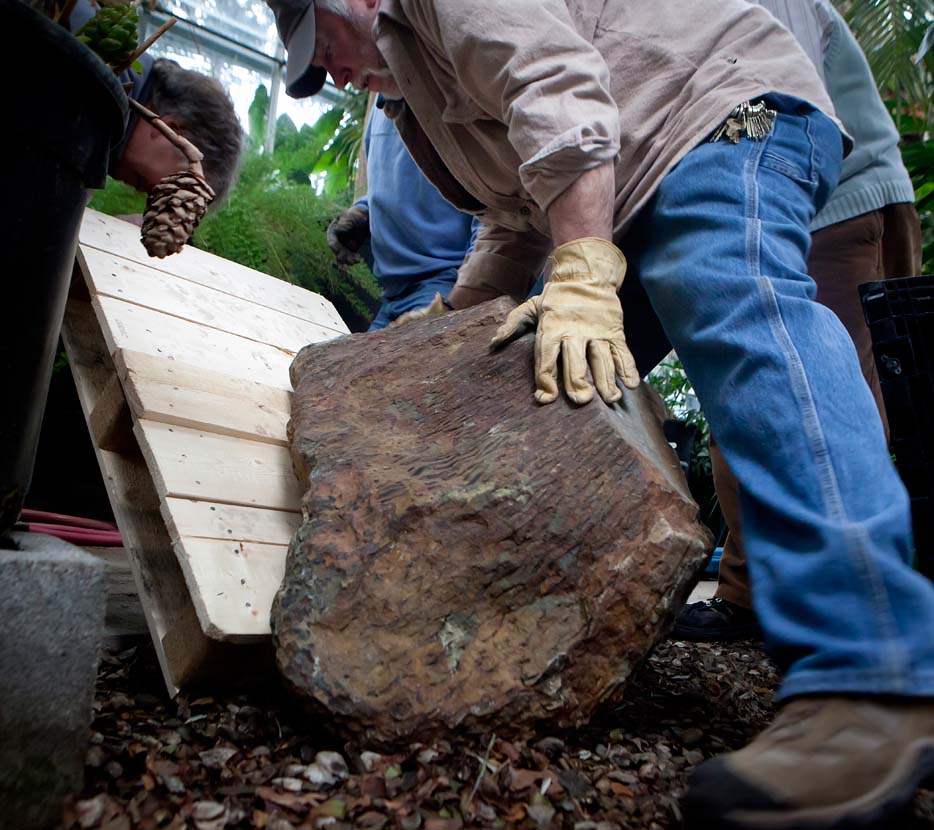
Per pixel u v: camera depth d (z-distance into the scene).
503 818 0.91
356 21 1.57
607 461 1.18
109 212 3.38
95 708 1.15
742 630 2.10
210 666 1.22
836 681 0.89
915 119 3.86
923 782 0.91
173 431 1.40
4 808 0.78
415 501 1.17
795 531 1.02
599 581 1.12
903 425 1.60
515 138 1.33
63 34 0.87
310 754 1.07
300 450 1.41
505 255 1.85
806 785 0.81
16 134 0.85
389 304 2.85
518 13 1.34
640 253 1.44
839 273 2.09
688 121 1.36
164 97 1.82
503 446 1.24
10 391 0.88
